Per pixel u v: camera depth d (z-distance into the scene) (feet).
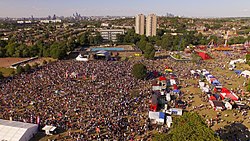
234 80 350.43
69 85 311.68
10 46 564.30
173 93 288.51
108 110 233.76
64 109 235.40
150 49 514.68
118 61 489.67
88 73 376.07
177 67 430.20
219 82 328.29
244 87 316.81
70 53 586.04
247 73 367.86
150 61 488.44
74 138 183.83
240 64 458.91
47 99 260.83
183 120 149.59
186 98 273.75
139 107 242.99
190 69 413.18
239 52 601.62
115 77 353.31
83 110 233.35
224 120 218.59
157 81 330.13
